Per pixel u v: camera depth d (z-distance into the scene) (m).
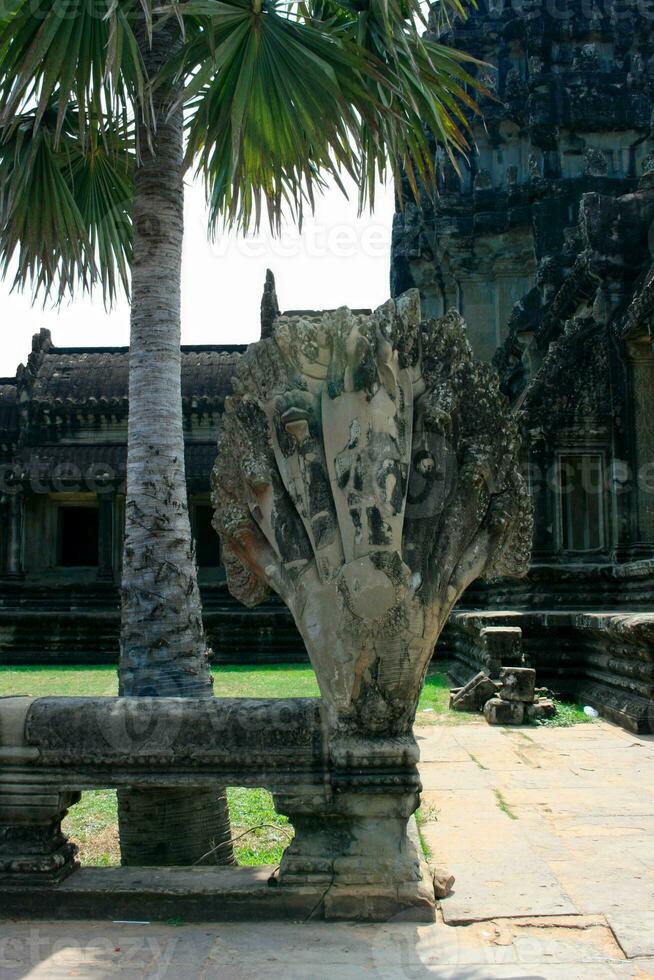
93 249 8.09
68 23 5.38
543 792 6.05
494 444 3.83
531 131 23.67
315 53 6.00
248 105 6.25
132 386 5.90
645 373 15.25
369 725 3.52
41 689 13.37
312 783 3.54
